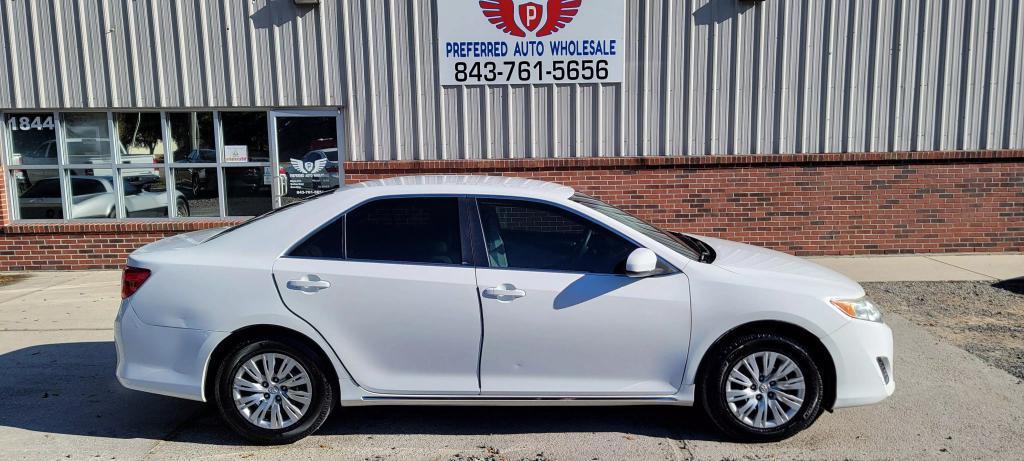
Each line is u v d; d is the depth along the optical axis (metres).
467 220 4.18
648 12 9.15
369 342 4.05
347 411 4.69
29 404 4.81
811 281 4.13
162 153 9.52
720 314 3.99
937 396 4.81
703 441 4.18
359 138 9.39
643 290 4.02
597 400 4.11
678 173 9.37
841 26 9.15
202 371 4.03
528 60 9.22
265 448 4.12
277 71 9.24
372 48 9.22
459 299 4.02
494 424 4.46
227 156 9.52
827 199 9.42
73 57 9.16
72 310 7.24
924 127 9.32
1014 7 9.11
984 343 5.92
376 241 4.15
